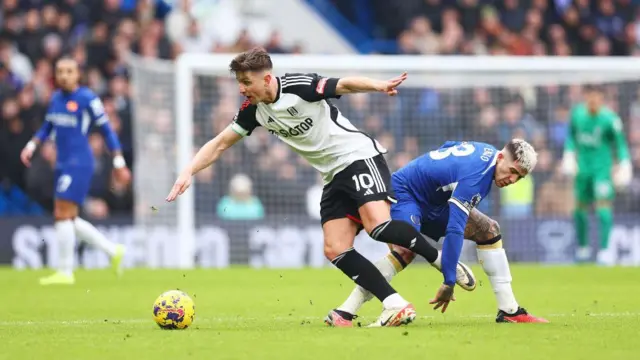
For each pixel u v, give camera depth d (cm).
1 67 4788
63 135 3123
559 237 4394
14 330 1733
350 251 1723
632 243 4375
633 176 4850
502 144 4816
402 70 4097
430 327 1661
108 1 5050
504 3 5631
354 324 1795
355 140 1733
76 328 1762
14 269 3947
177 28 5125
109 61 4916
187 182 1756
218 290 2816
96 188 4547
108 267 4216
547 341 1454
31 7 4966
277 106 1705
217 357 1327
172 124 4491
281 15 5575
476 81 4619
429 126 4750
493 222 1769
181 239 4009
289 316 2050
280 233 4306
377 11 5859
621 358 1298
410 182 1773
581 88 4866
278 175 4634
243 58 1672
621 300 2394
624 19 5684
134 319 2022
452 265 1642
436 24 5725
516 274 3416
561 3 5631
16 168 4569
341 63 4012
